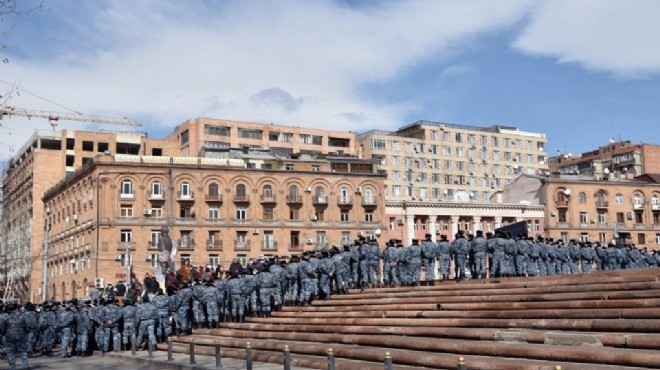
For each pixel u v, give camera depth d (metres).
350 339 21.52
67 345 29.11
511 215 89.12
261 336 25.72
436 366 16.47
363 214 80.81
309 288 28.89
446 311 21.64
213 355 24.45
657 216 93.94
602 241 89.94
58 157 97.50
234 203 75.25
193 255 72.69
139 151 100.25
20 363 26.69
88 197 74.38
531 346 15.71
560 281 21.69
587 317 17.59
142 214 71.94
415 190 117.06
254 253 75.06
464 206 87.75
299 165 81.69
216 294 29.44
